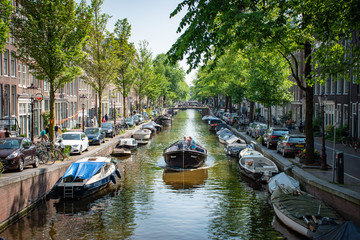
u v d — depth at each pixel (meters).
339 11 11.27
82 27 19.27
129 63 42.62
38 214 13.68
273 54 17.98
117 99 66.50
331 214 11.39
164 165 23.80
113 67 32.16
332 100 31.81
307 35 15.76
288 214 11.84
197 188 17.62
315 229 10.73
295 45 16.73
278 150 23.38
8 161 13.84
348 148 24.34
